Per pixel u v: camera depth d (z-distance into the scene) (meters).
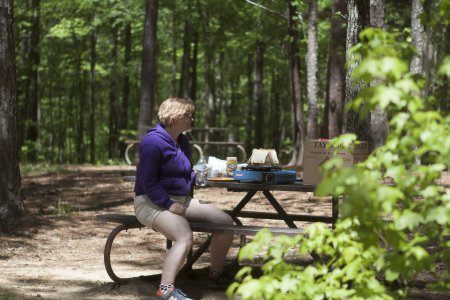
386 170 2.98
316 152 5.79
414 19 14.34
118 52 37.25
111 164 20.39
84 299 5.69
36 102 28.94
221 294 5.88
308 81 19.16
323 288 3.06
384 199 2.68
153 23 20.02
